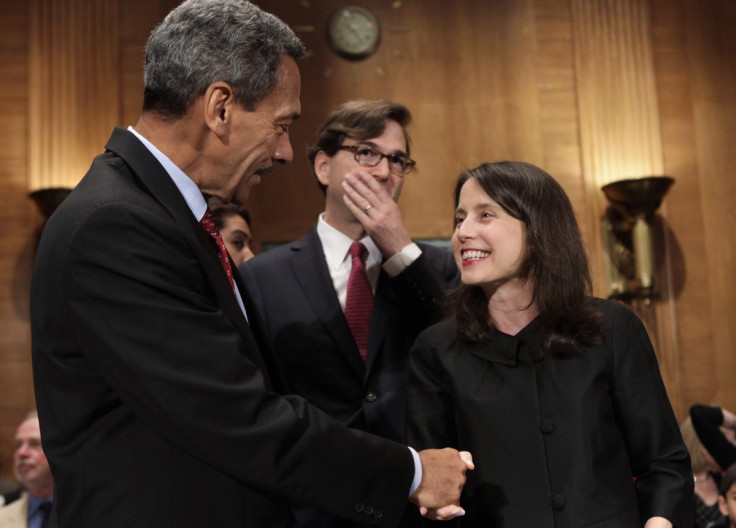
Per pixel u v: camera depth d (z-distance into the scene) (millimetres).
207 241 1540
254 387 1417
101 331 1347
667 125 6531
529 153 6395
